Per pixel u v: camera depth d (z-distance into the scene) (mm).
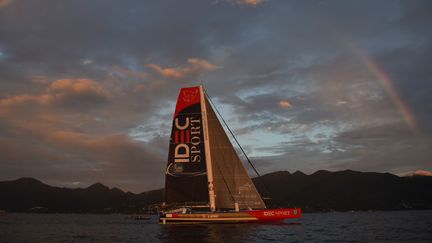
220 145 41875
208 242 29641
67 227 63469
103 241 35000
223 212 39281
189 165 41375
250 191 41312
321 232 41125
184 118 42094
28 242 35406
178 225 39344
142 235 39438
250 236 33406
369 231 44406
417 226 55125
